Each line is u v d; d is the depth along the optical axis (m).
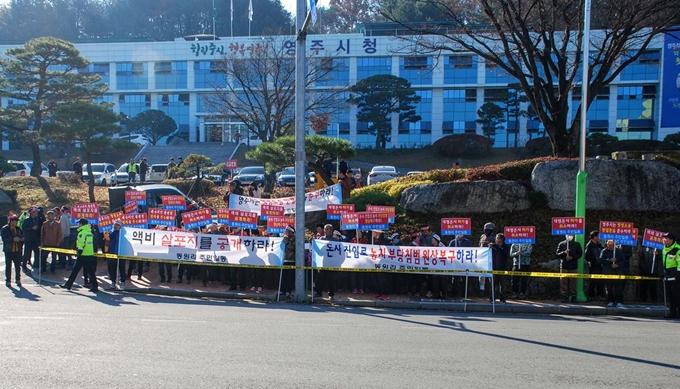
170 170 34.53
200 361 7.68
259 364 7.59
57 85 37.47
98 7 95.38
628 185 17.83
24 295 13.23
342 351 8.38
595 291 14.30
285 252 15.65
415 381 6.98
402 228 17.72
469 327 10.63
